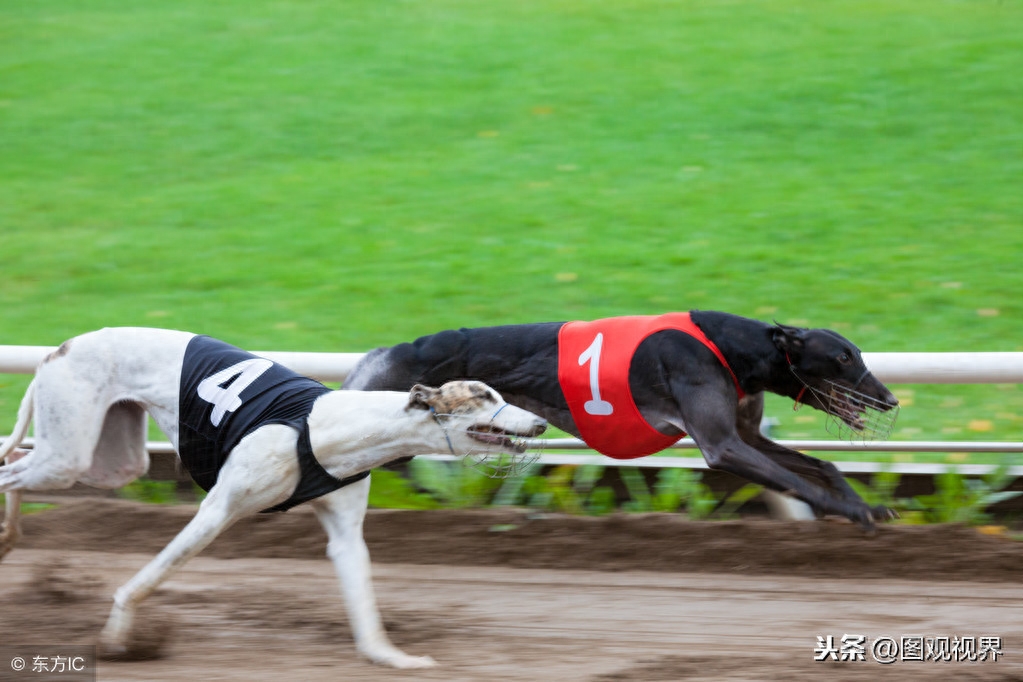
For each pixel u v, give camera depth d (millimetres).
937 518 6930
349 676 5094
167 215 12859
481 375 6297
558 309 10141
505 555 6723
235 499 5152
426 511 6965
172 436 5461
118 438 5867
